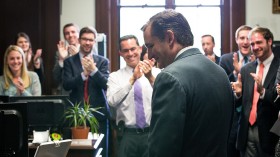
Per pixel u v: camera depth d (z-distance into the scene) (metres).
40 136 3.15
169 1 5.61
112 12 5.61
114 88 3.50
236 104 3.63
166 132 1.61
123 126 3.40
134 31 5.64
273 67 3.52
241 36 4.22
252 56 4.04
